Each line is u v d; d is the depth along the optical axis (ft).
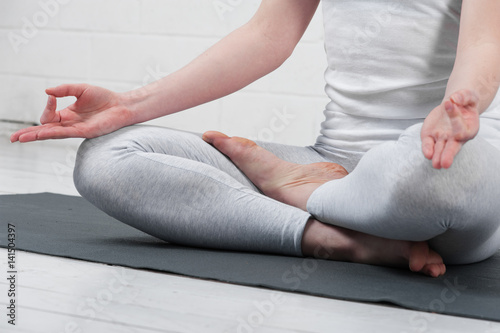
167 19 11.68
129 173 4.41
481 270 4.18
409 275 3.95
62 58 12.52
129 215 4.45
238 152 4.65
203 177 4.38
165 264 4.09
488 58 3.64
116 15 12.01
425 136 3.30
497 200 3.63
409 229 3.67
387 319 3.23
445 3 4.46
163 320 3.12
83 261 4.22
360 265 4.15
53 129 4.44
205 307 3.34
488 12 3.80
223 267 4.04
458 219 3.56
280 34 5.18
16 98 12.99
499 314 3.29
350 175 3.94
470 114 3.22
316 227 4.24
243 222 4.32
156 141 4.54
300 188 4.49
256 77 5.19
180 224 4.41
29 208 6.29
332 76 4.95
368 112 4.68
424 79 4.54
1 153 11.15
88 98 4.59
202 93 5.00
